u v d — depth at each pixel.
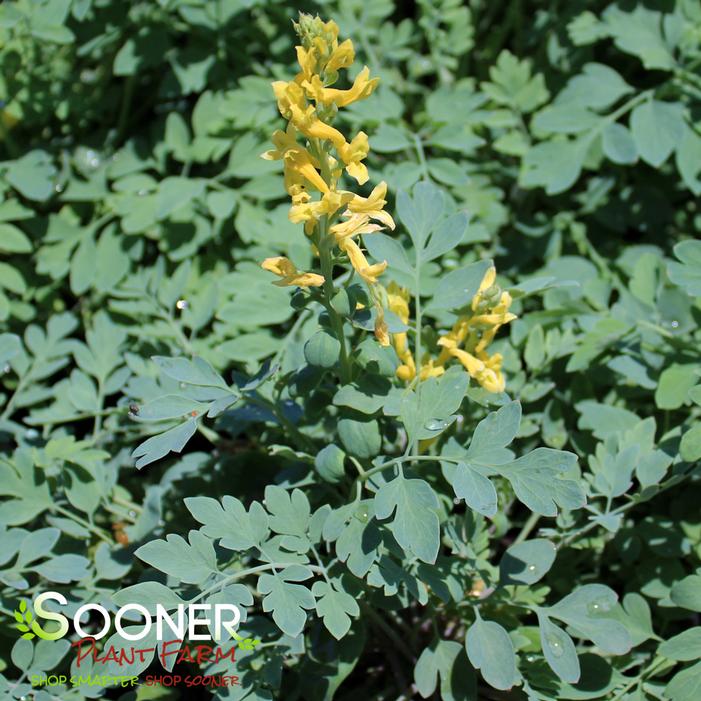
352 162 0.42
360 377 0.46
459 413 0.50
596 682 0.45
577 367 0.52
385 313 0.45
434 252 0.47
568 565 0.51
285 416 0.48
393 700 0.49
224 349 0.52
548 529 0.48
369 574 0.43
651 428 0.49
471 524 0.47
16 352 0.50
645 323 0.52
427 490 0.42
